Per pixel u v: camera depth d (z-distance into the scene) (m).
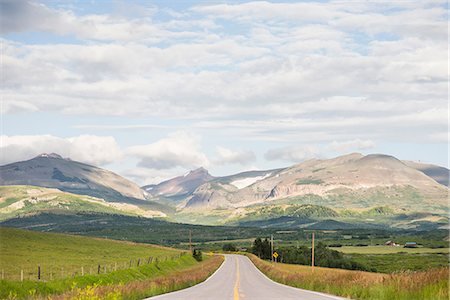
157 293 36.75
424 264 136.50
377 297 26.50
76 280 43.06
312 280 45.84
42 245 134.50
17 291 33.59
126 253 140.12
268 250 183.25
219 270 100.62
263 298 31.05
